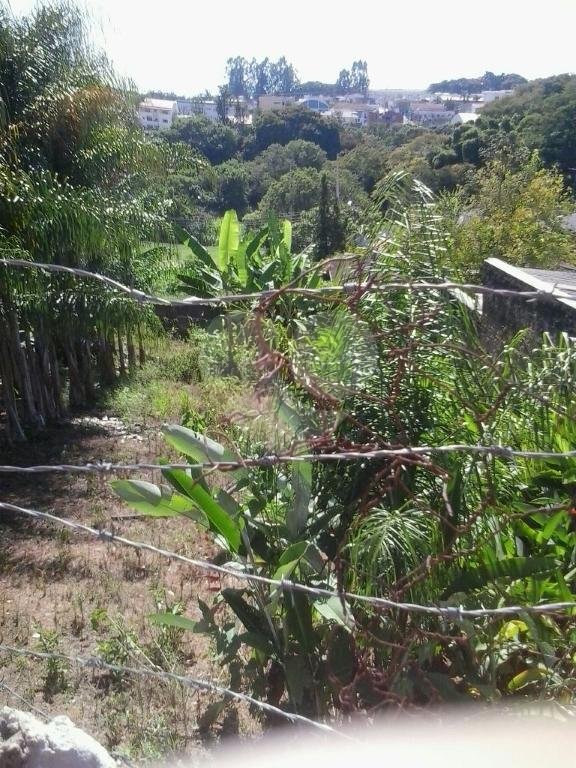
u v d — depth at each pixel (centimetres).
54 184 959
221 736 403
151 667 458
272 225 1562
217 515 377
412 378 363
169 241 1238
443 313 364
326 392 345
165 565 619
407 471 352
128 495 369
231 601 392
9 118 983
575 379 378
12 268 843
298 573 367
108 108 1084
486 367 367
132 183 1158
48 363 1025
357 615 337
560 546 354
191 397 1070
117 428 1016
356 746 313
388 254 383
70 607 549
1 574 598
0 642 496
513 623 329
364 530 321
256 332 295
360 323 361
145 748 383
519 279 912
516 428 371
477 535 326
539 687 322
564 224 2469
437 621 319
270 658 401
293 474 367
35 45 1027
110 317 973
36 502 757
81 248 952
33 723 280
